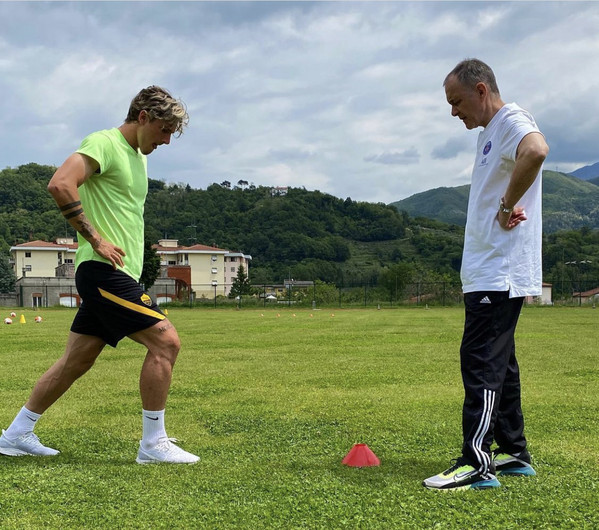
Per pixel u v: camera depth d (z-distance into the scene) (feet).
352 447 13.01
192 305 159.74
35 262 244.63
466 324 11.25
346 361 31.19
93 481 10.87
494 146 10.96
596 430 15.24
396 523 8.87
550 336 48.55
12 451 12.85
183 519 9.02
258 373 26.53
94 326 12.80
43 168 398.62
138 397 20.31
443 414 17.28
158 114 12.40
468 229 11.46
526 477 11.28
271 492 10.27
